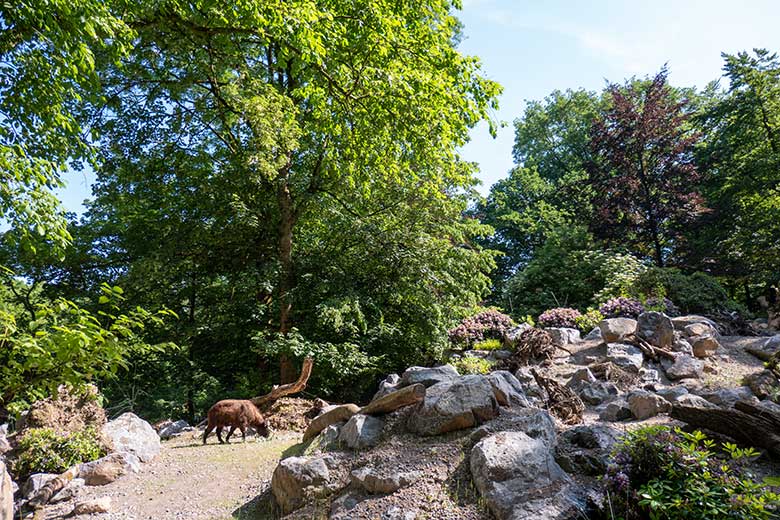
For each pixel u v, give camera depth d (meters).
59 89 6.73
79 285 15.13
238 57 11.75
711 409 4.84
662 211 22.33
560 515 3.66
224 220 14.09
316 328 13.87
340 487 4.99
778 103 24.16
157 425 11.37
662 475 3.52
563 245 24.22
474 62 9.69
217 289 15.48
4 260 13.61
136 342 4.21
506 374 6.34
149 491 6.41
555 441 4.78
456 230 15.98
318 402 11.11
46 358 3.37
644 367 10.27
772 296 16.58
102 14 6.25
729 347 10.92
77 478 6.77
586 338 12.77
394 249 13.72
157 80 12.89
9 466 6.91
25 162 6.04
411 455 5.02
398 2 9.95
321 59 8.19
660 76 24.48
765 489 3.64
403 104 8.73
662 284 15.62
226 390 17.03
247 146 13.14
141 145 14.00
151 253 13.09
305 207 14.49
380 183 14.04
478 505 4.10
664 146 23.38
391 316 14.90
